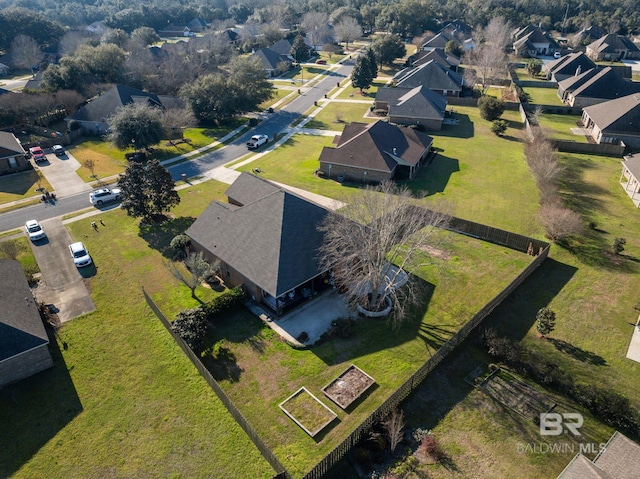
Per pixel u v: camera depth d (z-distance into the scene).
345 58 133.62
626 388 27.25
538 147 58.53
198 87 79.00
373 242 32.53
